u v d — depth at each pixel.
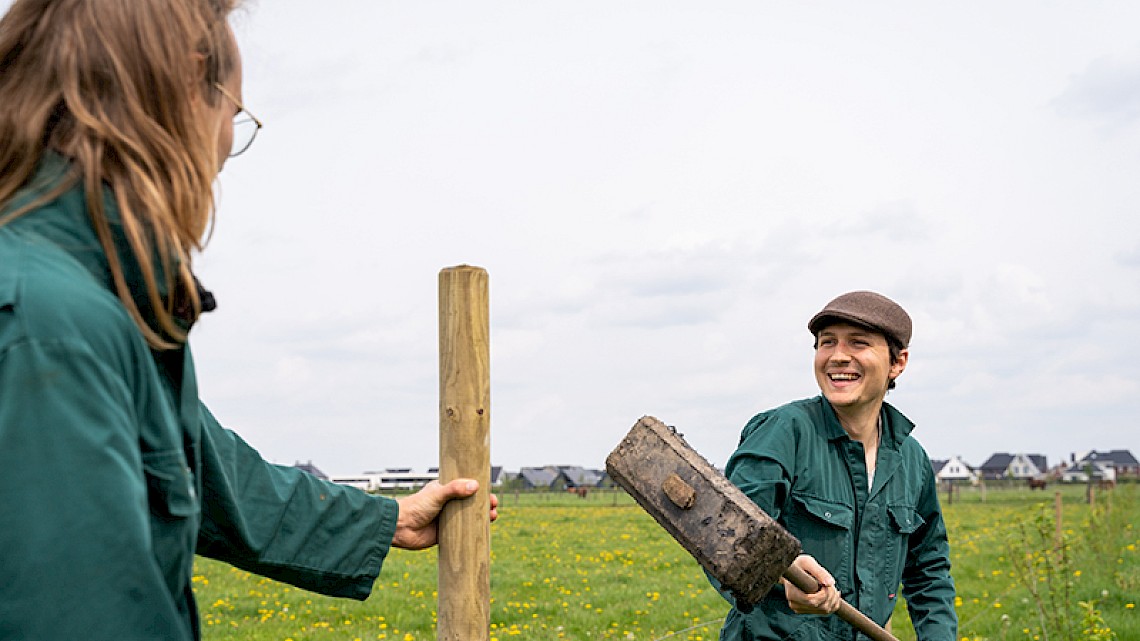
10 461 1.14
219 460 1.97
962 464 122.06
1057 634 8.90
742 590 2.58
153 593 1.18
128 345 1.28
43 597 1.12
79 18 1.40
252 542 2.06
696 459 2.68
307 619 12.34
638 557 20.48
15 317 1.19
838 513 3.56
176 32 1.43
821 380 3.64
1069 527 21.14
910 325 3.66
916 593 3.95
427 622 11.95
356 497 2.27
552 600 13.91
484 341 2.45
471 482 2.41
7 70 1.43
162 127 1.41
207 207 1.46
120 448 1.20
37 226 1.31
